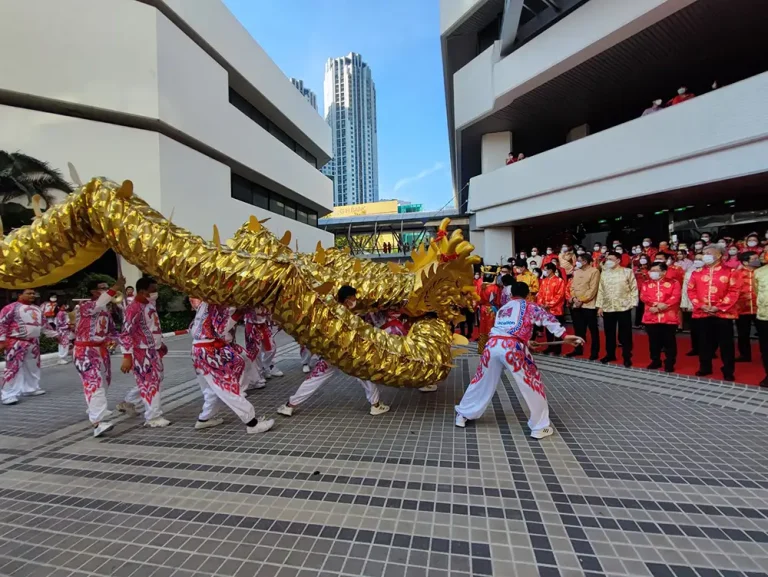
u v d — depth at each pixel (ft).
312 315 12.77
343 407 15.58
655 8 27.78
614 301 21.43
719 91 26.55
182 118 45.96
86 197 12.05
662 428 12.47
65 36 38.22
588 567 6.52
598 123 48.08
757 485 8.96
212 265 11.70
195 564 6.85
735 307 17.33
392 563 6.73
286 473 10.11
